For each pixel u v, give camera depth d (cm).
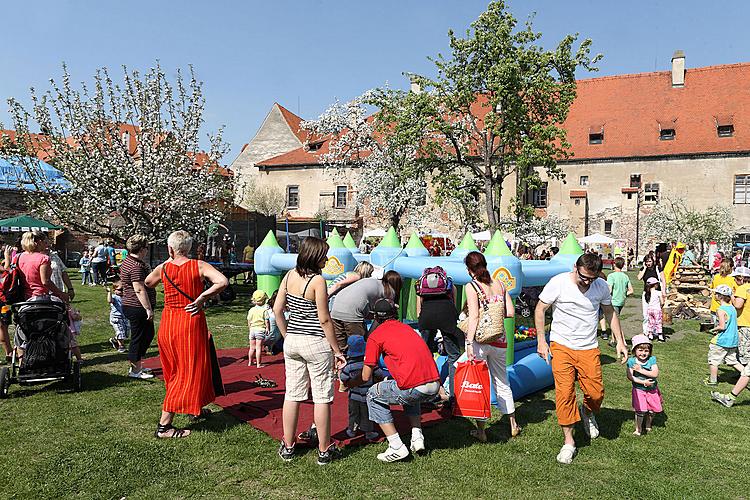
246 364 851
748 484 468
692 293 1672
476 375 542
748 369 679
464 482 455
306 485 440
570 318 520
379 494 430
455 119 2464
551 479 468
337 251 953
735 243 3744
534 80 2138
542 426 603
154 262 2105
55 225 2303
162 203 1611
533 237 2580
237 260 2292
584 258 509
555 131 2142
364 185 3028
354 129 2942
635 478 473
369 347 492
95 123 1602
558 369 520
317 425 477
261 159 4947
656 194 4025
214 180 1747
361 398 531
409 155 2614
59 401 637
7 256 1245
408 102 2323
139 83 1638
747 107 3997
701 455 531
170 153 1650
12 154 1582
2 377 643
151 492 420
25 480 432
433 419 607
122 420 578
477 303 553
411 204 2909
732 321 777
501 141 2342
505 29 2117
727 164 3875
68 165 1534
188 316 532
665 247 1541
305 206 4447
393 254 993
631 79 4441
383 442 536
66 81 1566
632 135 4169
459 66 2247
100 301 1524
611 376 837
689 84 4262
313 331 471
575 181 4203
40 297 679
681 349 1064
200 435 536
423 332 632
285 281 488
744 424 627
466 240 994
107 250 1998
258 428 558
